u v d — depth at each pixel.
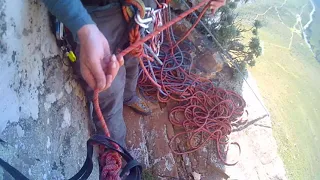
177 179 2.60
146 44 2.12
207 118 2.92
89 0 1.66
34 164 1.46
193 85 3.03
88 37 1.18
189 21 3.38
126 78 2.38
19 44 1.35
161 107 2.92
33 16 1.43
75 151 1.93
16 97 1.35
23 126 1.40
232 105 3.09
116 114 2.12
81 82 1.96
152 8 1.84
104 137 1.47
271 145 3.05
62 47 1.74
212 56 3.19
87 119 2.12
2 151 1.23
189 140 2.82
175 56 3.13
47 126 1.62
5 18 1.23
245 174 2.81
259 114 3.22
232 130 3.04
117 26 1.74
